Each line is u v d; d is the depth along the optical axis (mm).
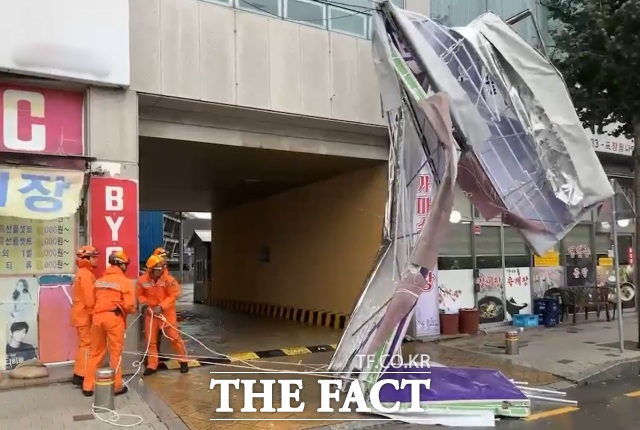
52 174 7395
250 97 9227
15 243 7633
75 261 7949
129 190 8133
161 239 25141
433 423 6176
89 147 7871
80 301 7098
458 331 11633
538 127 7699
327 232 13719
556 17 11219
